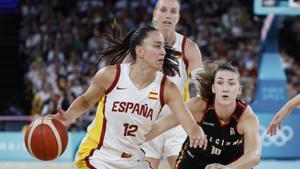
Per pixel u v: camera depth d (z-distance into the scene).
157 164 7.40
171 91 5.48
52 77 17.83
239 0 20.84
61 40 19.73
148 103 5.46
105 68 5.56
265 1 13.75
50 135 5.60
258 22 19.86
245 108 5.82
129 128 5.50
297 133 13.75
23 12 21.31
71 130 14.51
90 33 20.17
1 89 20.34
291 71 18.38
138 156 5.69
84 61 18.61
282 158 13.66
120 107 5.46
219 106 5.77
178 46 7.11
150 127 5.59
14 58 21.20
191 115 5.46
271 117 13.64
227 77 5.70
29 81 18.53
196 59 7.11
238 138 5.86
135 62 5.50
